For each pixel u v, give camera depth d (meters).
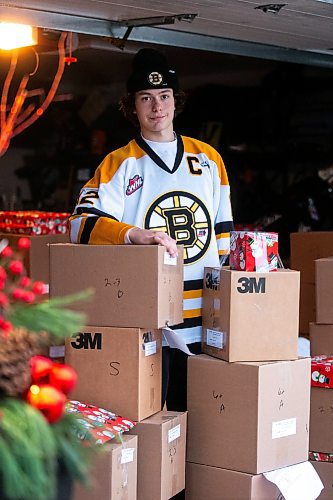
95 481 2.63
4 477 1.72
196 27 3.75
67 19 3.49
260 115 6.40
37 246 4.69
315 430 3.29
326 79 6.27
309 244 4.53
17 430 1.72
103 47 4.50
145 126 3.16
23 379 1.83
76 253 2.88
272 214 6.18
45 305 1.94
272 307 2.94
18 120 6.11
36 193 6.70
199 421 3.01
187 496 3.06
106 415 2.80
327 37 3.99
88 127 6.50
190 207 3.15
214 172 3.25
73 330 1.92
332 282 3.58
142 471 2.86
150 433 2.84
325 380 3.26
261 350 2.95
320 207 5.94
